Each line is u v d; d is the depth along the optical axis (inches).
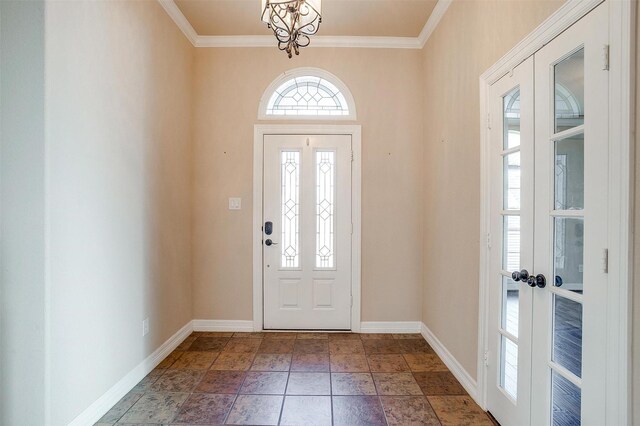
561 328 55.6
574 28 51.6
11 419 61.1
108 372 78.2
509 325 71.2
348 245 128.5
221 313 128.6
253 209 127.6
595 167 47.4
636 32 41.9
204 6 108.3
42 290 60.5
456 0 95.6
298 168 128.8
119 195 82.0
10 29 60.5
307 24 70.5
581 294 50.4
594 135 47.6
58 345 63.7
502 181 72.9
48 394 61.3
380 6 107.8
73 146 66.9
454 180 96.8
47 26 60.6
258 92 128.1
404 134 128.2
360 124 128.0
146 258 94.7
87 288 71.1
